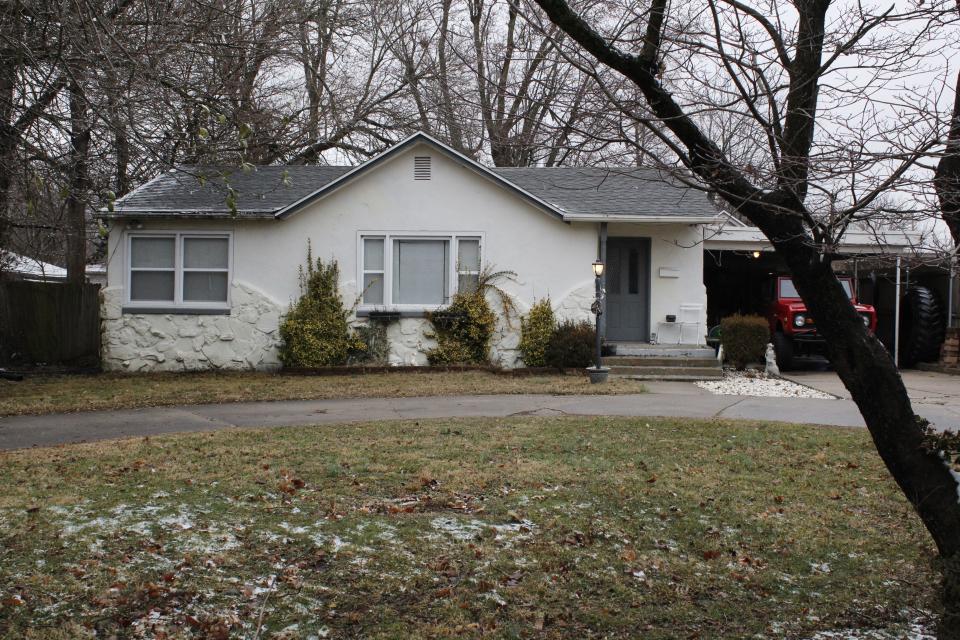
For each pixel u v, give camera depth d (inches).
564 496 276.1
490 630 180.5
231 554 218.2
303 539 230.1
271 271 665.6
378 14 880.9
